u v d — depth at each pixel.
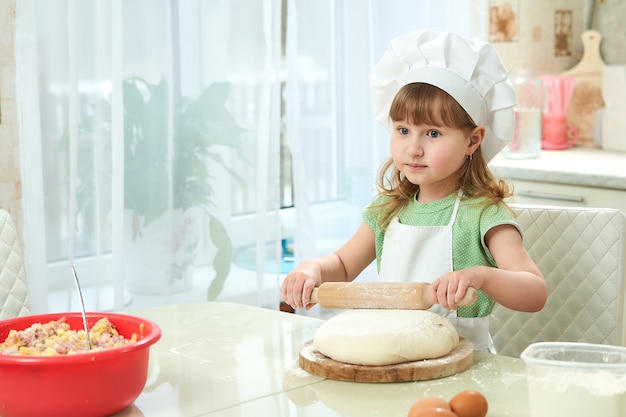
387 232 1.59
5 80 2.15
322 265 1.57
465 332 1.46
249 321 1.50
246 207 2.61
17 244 1.62
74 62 2.20
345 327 1.19
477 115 1.50
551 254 1.61
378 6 2.92
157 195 2.42
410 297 1.24
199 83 2.50
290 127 2.75
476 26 3.13
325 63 2.87
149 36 2.36
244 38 2.55
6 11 2.13
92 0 2.25
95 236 2.31
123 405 1.02
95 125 2.28
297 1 2.79
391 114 1.51
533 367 0.89
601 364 0.86
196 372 1.20
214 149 2.53
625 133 3.05
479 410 0.91
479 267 1.32
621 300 1.57
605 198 2.50
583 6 3.29
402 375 1.13
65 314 1.19
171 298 2.48
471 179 1.57
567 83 3.14
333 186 2.94
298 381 1.15
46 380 0.96
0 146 2.16
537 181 2.65
